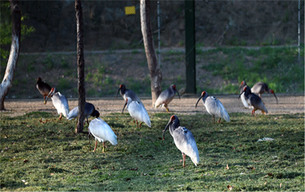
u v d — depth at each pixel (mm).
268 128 12414
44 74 24234
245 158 9336
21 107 17453
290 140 10953
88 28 29500
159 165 8805
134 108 12000
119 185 7324
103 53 27109
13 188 7176
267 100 18234
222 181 7504
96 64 25328
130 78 23828
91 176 8023
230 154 9719
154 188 7082
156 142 10891
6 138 11414
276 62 24484
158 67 16938
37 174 8086
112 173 8227
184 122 13570
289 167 8578
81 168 8617
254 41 29172
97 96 21234
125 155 9703
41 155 9695
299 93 20141
